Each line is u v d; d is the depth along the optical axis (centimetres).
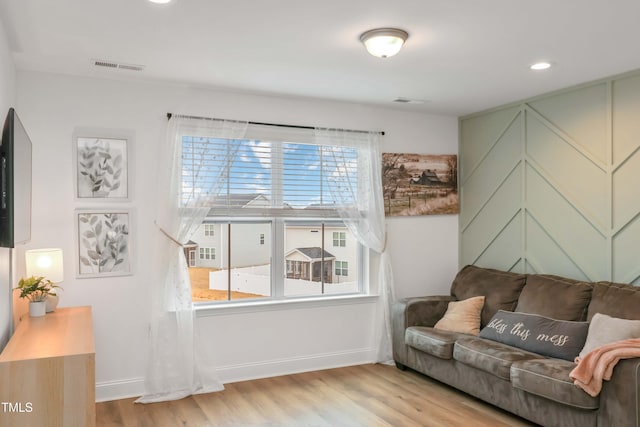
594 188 402
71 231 380
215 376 416
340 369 470
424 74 382
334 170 479
